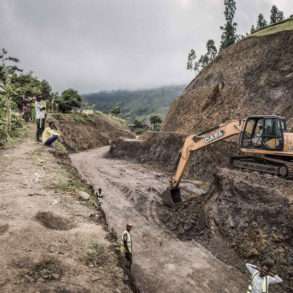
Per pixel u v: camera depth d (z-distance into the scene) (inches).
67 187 377.1
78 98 2074.3
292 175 441.1
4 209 269.6
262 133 496.4
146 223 524.4
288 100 995.9
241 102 1183.6
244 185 446.9
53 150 588.1
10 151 522.9
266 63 1227.2
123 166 1124.5
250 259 374.0
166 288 325.4
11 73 671.1
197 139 573.0
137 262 379.9
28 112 954.7
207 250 421.4
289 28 1328.7
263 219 389.1
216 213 469.4
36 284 170.7
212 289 328.5
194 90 1574.8
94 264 208.4
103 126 2212.1
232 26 2974.9
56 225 261.0
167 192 602.5
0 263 183.2
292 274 318.3
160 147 1227.2
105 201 653.3
